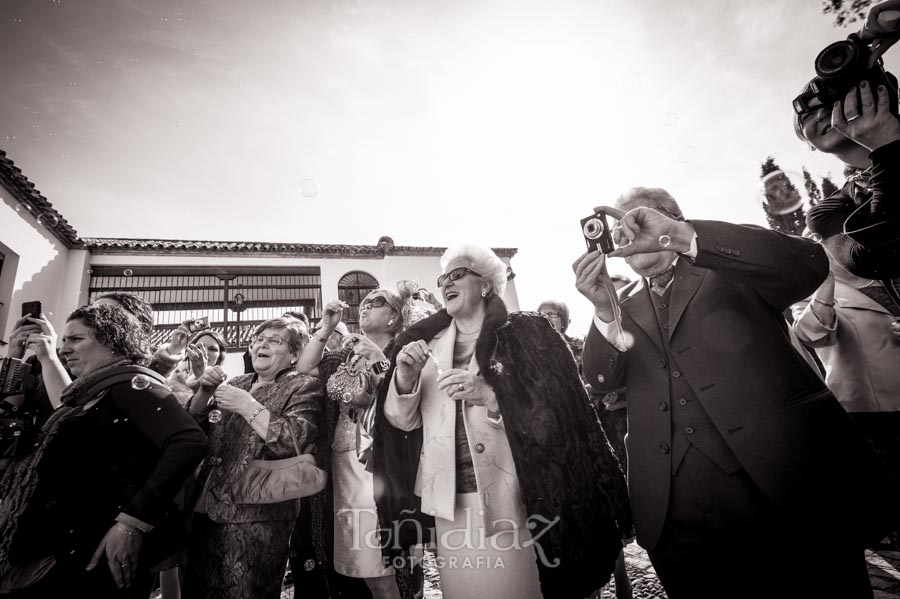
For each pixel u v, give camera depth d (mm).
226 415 1679
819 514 847
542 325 1443
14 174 7324
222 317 11273
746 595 922
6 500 1153
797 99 1111
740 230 903
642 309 1201
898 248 961
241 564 1390
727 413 946
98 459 1183
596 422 1337
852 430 916
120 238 12227
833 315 1715
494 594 1101
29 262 8375
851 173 1422
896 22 855
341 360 1786
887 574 1810
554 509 1109
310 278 12492
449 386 1177
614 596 2045
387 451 1390
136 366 1396
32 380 1768
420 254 13266
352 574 1591
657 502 1043
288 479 1445
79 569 1072
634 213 945
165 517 1294
